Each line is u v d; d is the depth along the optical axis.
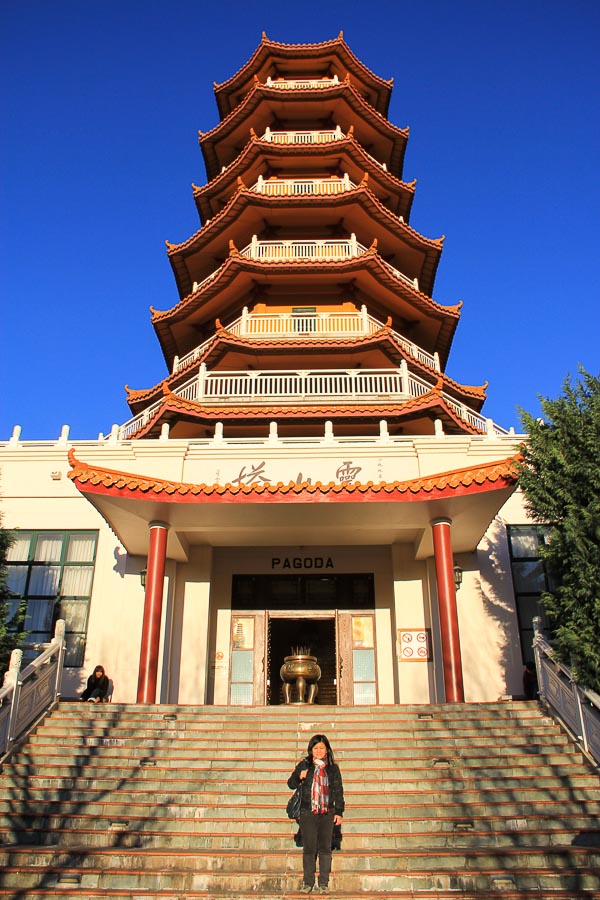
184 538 16.72
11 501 18.61
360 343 23.72
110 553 17.92
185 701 15.98
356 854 7.91
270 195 26.67
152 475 17.12
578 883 7.43
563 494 11.80
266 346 23.77
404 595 17.00
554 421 12.52
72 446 19.48
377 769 10.09
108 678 15.91
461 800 9.43
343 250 26.78
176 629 16.64
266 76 32.38
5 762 10.59
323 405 22.20
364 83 33.00
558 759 10.36
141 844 8.57
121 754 10.87
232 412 21.77
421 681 16.27
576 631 11.13
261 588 18.34
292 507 14.56
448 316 28.03
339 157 28.77
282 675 15.98
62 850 8.09
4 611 13.01
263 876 7.52
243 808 9.16
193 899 7.11
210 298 26.91
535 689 15.28
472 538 16.31
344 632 17.89
